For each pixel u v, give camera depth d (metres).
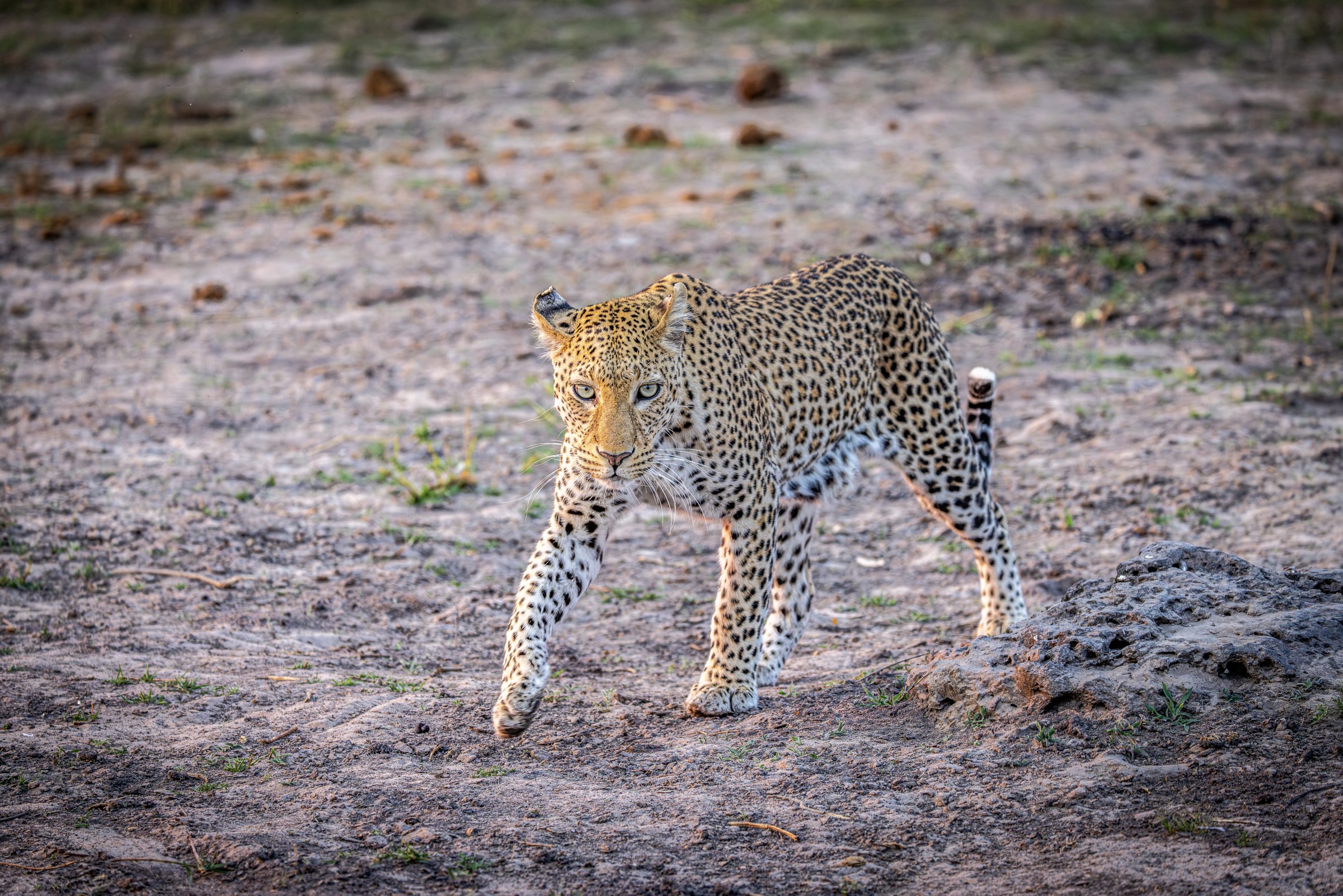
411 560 11.93
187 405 15.48
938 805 7.29
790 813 7.29
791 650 9.82
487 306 18.34
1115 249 19.23
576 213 21.70
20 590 10.98
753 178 22.92
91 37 35.16
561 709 8.99
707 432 8.45
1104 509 12.49
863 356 9.68
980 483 10.03
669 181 23.08
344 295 18.86
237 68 32.16
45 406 15.38
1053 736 7.78
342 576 11.52
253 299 18.80
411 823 7.26
